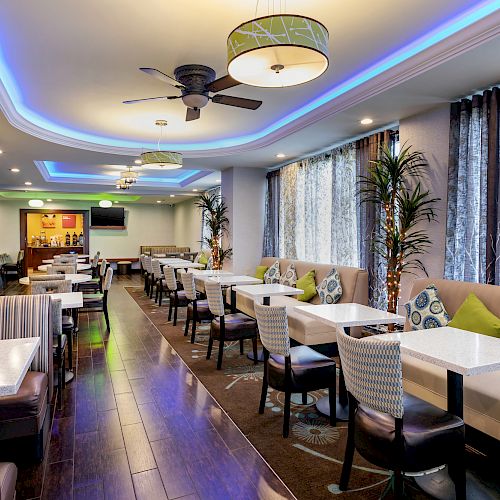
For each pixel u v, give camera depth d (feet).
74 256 30.40
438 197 13.52
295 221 23.27
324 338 14.34
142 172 31.65
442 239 13.37
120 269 45.98
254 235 26.30
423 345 7.34
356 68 12.13
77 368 13.96
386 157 14.90
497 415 7.55
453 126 12.85
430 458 6.25
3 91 12.83
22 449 8.16
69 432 9.46
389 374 6.05
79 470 7.94
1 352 6.66
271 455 8.50
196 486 7.45
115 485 7.47
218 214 26.11
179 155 17.47
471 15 9.25
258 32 6.87
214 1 8.52
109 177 33.01
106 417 10.23
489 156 11.73
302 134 17.46
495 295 10.27
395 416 6.10
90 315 22.88
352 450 7.33
